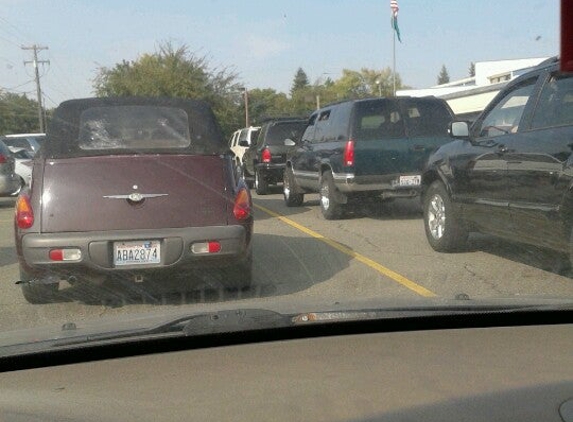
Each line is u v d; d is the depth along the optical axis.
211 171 6.63
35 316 6.39
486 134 7.98
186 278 6.92
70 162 6.45
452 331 4.20
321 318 4.11
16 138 21.61
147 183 6.43
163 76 32.53
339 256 8.94
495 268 8.02
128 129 6.79
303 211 14.07
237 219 6.59
